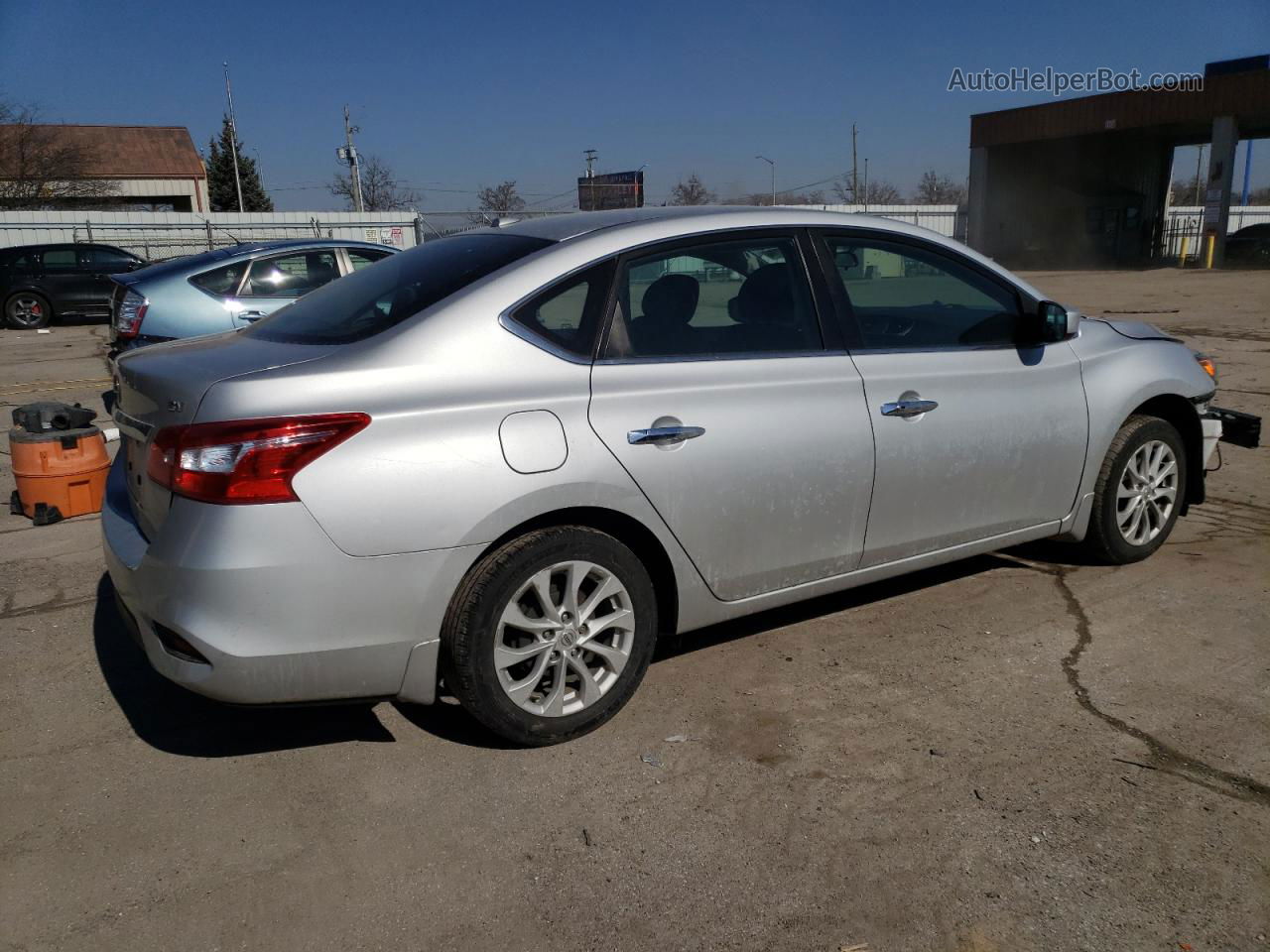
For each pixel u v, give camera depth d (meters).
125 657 3.89
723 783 3.00
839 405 3.52
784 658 3.81
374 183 62.91
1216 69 34.19
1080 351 4.32
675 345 3.28
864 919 2.43
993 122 40.66
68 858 2.69
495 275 3.11
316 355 2.94
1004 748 3.16
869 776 3.02
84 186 45.03
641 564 3.23
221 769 3.12
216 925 2.44
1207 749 3.13
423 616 2.86
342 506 2.70
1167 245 46.62
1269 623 4.04
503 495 2.88
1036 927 2.39
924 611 4.24
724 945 2.35
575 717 3.19
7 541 5.29
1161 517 4.73
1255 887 2.52
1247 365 10.66
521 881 2.58
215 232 29.48
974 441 3.88
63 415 5.64
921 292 3.88
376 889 2.56
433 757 3.16
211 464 2.66
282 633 2.70
